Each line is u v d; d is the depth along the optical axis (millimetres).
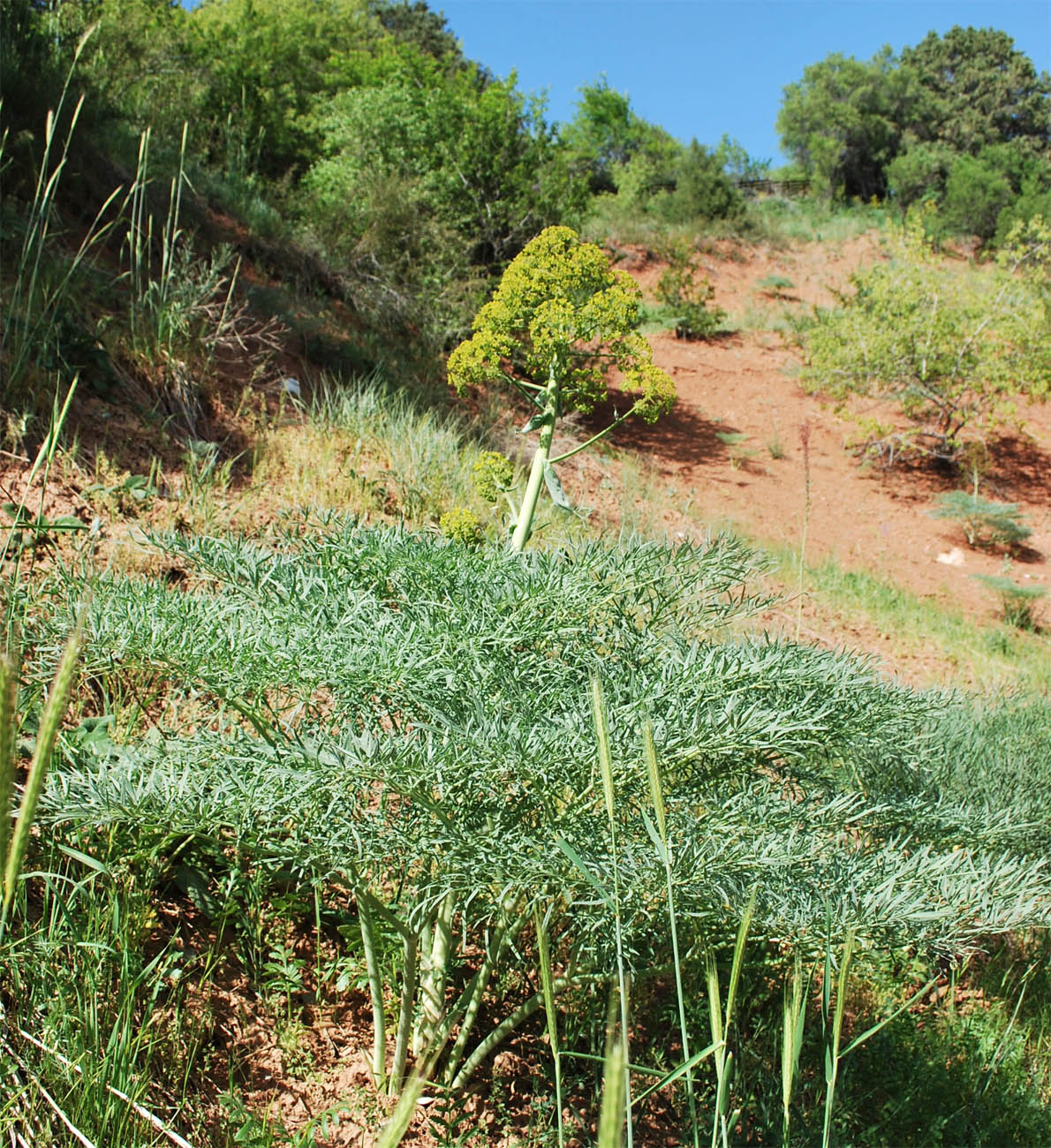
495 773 1970
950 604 8281
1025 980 3520
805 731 2174
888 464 11250
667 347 13656
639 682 2182
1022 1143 2805
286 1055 2336
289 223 9578
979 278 12570
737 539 2594
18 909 2254
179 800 1898
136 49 9734
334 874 2254
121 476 4832
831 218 22953
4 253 5887
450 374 3180
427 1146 2188
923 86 34469
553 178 11141
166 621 2127
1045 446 12492
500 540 3016
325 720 2221
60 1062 1955
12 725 869
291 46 16016
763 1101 2445
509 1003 2701
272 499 5398
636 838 2014
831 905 1959
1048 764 4227
